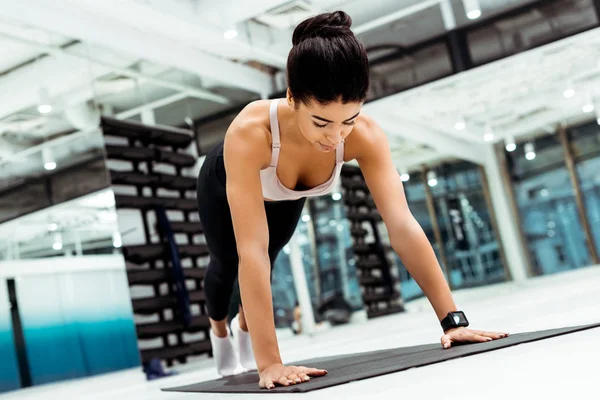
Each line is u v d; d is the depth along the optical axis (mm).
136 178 5348
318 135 1405
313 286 6570
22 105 5016
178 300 5090
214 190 2010
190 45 5992
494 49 6238
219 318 2408
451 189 9078
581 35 6023
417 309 7062
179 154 5773
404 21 6457
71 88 5219
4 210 5008
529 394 826
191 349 5051
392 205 1663
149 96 5703
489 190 9430
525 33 6160
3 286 5242
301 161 1663
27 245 5145
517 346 1357
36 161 5062
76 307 5594
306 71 1321
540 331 1574
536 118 9133
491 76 6887
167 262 5184
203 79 6238
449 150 8992
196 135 5992
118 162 5285
